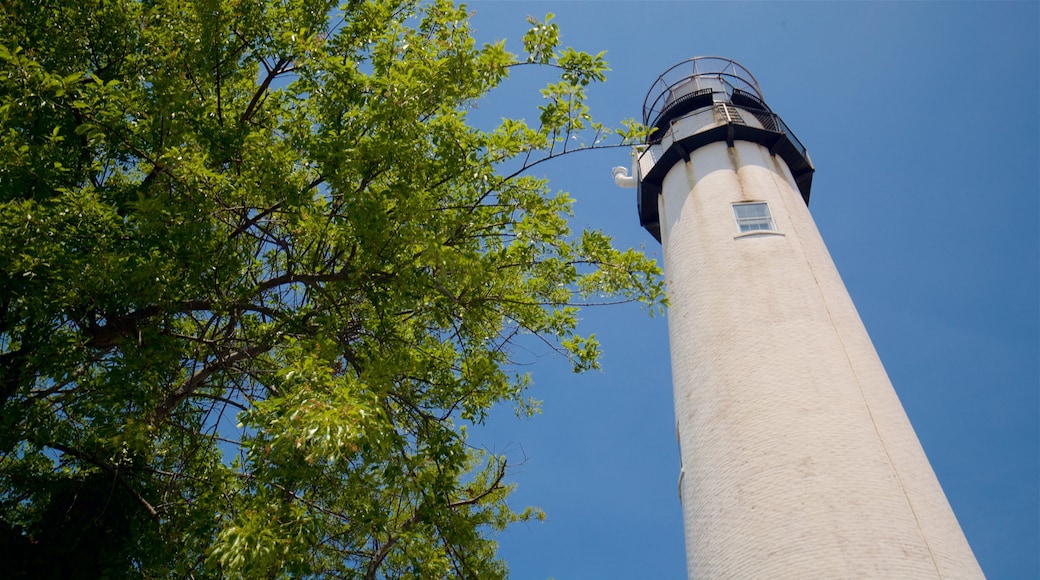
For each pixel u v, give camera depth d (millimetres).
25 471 10062
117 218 9000
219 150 9633
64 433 9617
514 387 10258
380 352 9586
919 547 11773
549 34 9984
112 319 9211
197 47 10062
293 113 11688
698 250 18641
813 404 14070
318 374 7645
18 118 9008
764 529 12578
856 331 16016
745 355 15391
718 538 13273
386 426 7469
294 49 10164
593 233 10531
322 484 8836
